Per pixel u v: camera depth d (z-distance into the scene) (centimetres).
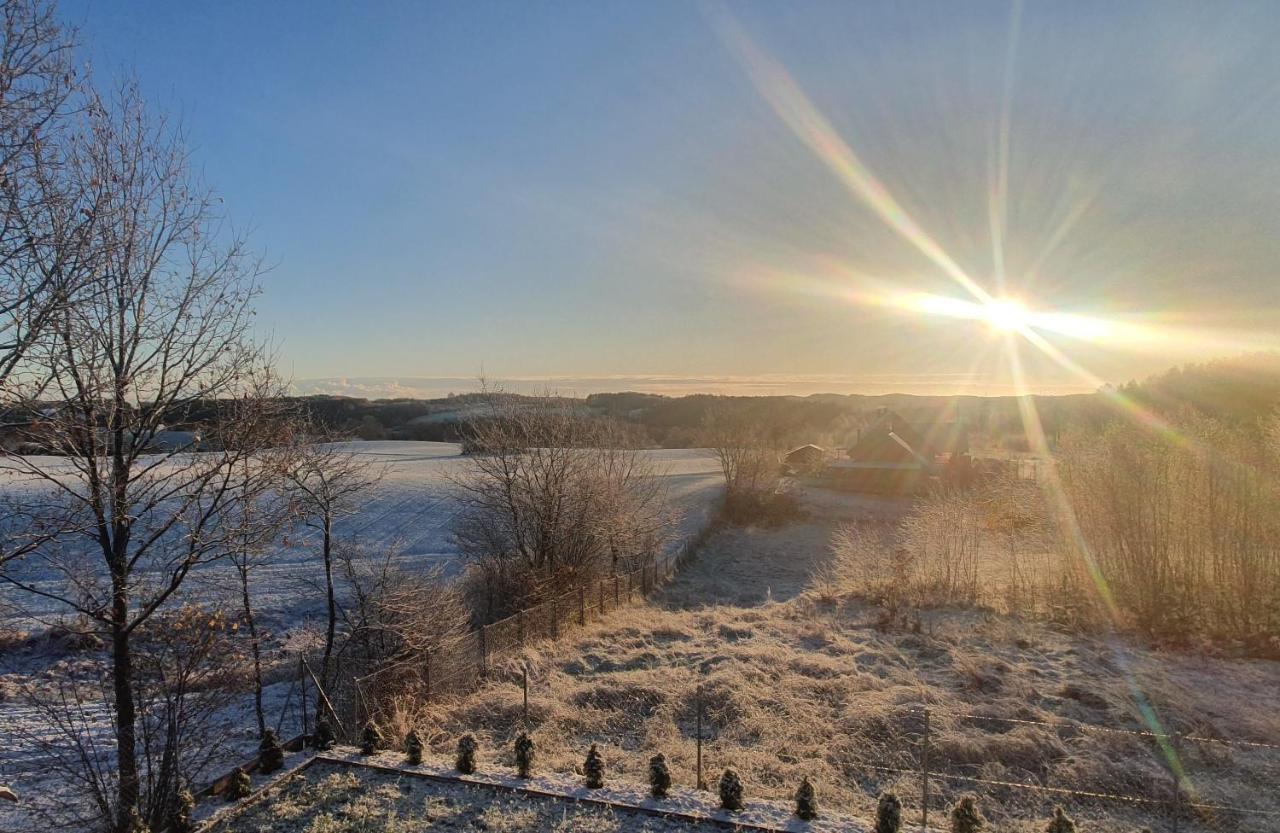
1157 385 4334
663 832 672
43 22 660
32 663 1566
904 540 2464
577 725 1081
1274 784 828
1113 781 846
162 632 796
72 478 731
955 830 661
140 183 766
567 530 2258
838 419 8600
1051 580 1948
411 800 743
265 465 865
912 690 1159
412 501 3791
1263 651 1344
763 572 2978
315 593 2241
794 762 924
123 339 737
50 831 807
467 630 1636
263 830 689
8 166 636
